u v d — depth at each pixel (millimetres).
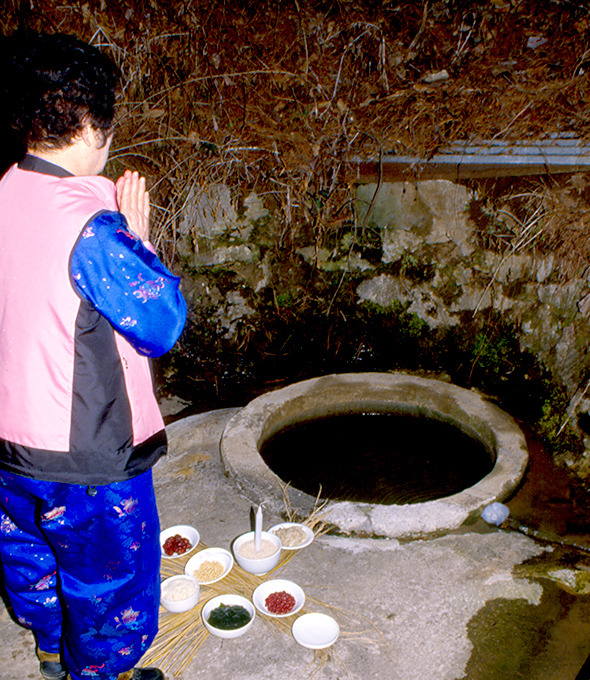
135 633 1340
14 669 1678
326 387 3195
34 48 1089
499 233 3262
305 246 3797
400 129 3324
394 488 2758
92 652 1318
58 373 1139
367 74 3461
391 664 1693
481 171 3135
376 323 3797
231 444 2699
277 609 1828
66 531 1213
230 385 3650
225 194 3654
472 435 2988
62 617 1447
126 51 3465
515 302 3252
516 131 3045
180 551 2102
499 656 1729
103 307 1123
